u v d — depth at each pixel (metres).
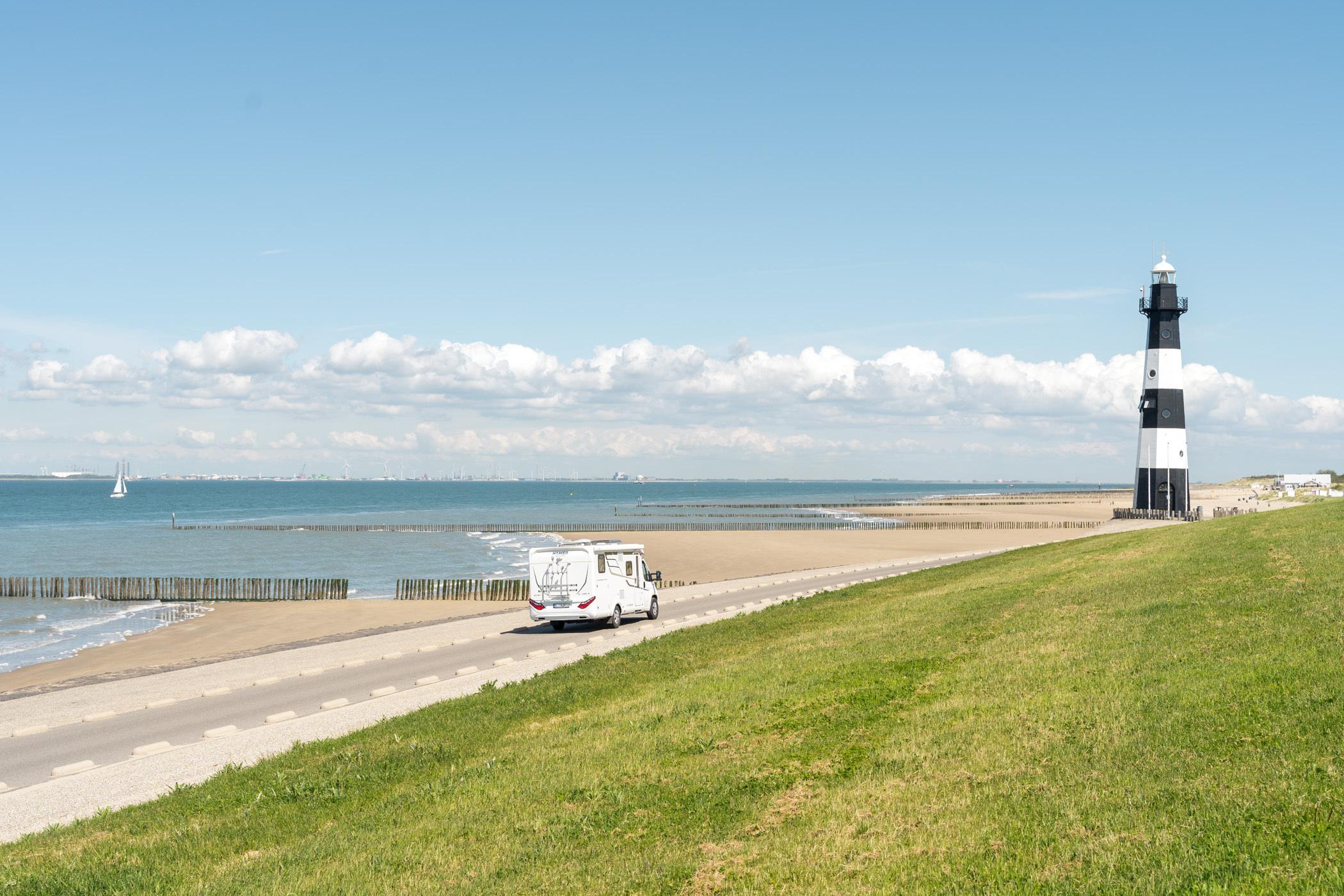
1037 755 11.51
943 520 138.62
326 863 10.70
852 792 11.27
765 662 20.88
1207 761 10.31
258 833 12.14
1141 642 16.86
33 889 10.41
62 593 62.44
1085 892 7.84
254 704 23.67
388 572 76.50
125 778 16.55
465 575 74.00
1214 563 25.53
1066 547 45.22
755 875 9.24
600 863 10.05
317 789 13.91
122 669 35.19
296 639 42.59
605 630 35.81
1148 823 8.98
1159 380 93.19
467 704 20.06
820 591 43.34
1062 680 14.93
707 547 89.81
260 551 95.31
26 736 21.08
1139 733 11.55
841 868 9.12
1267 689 12.38
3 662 38.91
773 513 178.00
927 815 10.16
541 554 35.62
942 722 13.66
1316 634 15.01
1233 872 7.76
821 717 15.01
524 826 11.45
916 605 28.62
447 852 10.78
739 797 11.73
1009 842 9.10
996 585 30.97
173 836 12.18
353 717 21.02
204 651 39.72
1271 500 137.12
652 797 12.06
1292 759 9.86
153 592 61.41
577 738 15.56
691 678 20.02
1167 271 93.06
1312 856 7.79
